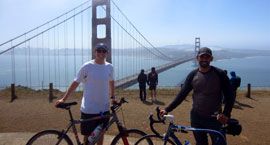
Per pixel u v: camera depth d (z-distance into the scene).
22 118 11.85
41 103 15.43
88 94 4.80
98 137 4.72
